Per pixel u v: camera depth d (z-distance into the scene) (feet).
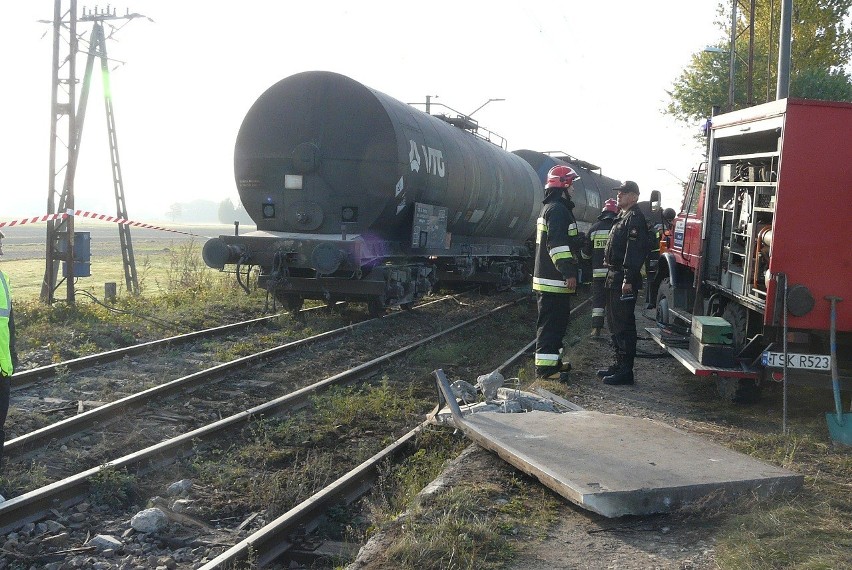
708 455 17.62
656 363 34.58
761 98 88.94
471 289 67.51
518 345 40.57
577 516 15.47
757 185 25.13
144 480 19.35
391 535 14.65
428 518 15.05
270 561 15.42
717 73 93.71
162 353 35.27
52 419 24.23
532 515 15.39
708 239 31.04
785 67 39.96
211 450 21.80
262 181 43.55
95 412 23.39
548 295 28.71
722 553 13.56
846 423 21.30
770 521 14.52
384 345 39.68
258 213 44.01
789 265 22.59
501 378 25.40
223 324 44.91
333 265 39.99
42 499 16.98
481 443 19.13
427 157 44.57
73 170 50.26
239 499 18.53
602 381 29.94
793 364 22.91
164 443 20.71
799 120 22.39
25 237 211.82
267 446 22.15
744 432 22.40
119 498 18.03
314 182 42.47
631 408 25.72
